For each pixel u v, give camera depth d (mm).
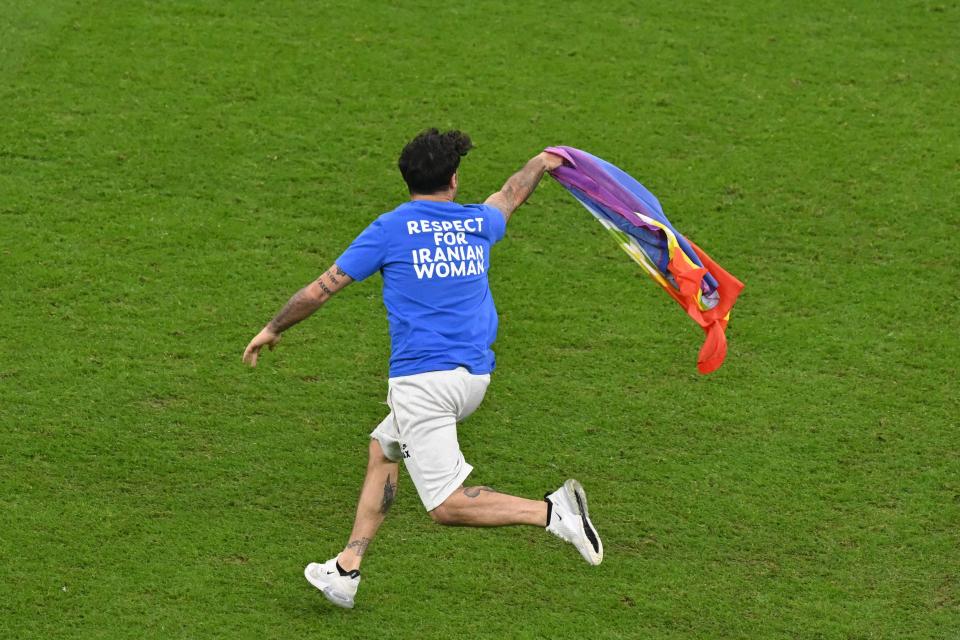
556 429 25688
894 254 30922
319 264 29859
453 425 19297
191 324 27859
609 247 31031
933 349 28031
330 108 35125
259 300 28656
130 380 26203
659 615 21672
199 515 23172
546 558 22766
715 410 26281
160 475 23969
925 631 21578
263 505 23531
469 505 19141
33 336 27172
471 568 22438
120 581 21562
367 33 38375
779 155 34250
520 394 26547
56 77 35562
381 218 19297
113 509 23109
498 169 33156
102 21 38062
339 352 27531
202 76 36031
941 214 32219
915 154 34375
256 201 31656
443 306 19156
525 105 35719
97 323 27688
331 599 20844
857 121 35656
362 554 20969
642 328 28547
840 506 24078
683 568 22656
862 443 25547
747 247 31016
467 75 36812
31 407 25297
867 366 27547
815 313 29078
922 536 23484
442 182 19375
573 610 21672
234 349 27266
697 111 35844
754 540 23297
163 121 34188
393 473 21047
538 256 30594
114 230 30391
